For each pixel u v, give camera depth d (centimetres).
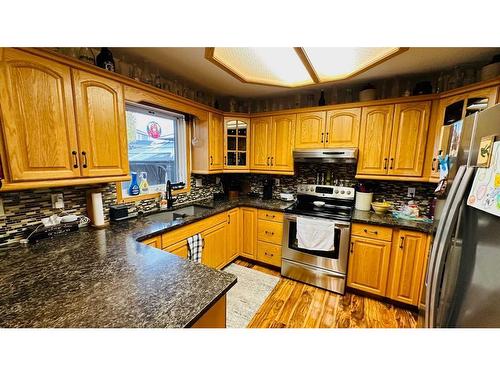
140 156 226
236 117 290
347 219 218
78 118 134
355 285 225
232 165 302
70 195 162
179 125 268
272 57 171
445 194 122
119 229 170
